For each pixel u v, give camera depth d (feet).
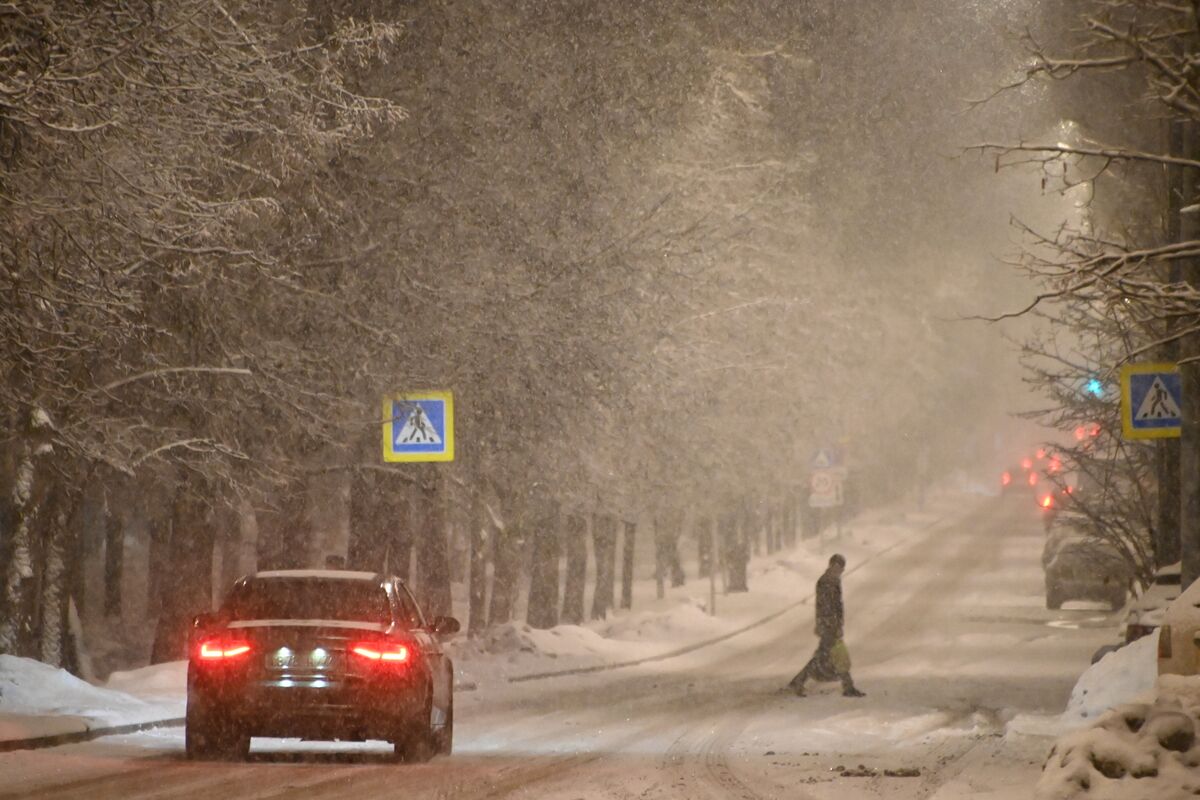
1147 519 374.43
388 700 200.44
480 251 371.35
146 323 316.81
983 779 181.37
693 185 435.53
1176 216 253.65
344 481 413.80
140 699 276.82
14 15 215.31
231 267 311.47
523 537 530.68
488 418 390.01
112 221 252.01
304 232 342.85
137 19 233.96
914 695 336.29
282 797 165.58
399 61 363.97
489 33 379.14
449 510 438.40
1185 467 257.14
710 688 366.43
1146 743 144.36
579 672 417.69
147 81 241.76
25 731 220.43
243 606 208.64
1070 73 175.52
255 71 262.88
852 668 418.31
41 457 309.63
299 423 352.90
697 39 443.32
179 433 338.54
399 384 358.02
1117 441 375.25
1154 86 170.71
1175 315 178.40
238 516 409.08
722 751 225.35
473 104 373.20
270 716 200.23
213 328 329.31
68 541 364.17
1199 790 139.64
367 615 206.69
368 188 357.41
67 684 260.62
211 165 282.15
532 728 268.62
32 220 236.43
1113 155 173.68
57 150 234.79
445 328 365.81
